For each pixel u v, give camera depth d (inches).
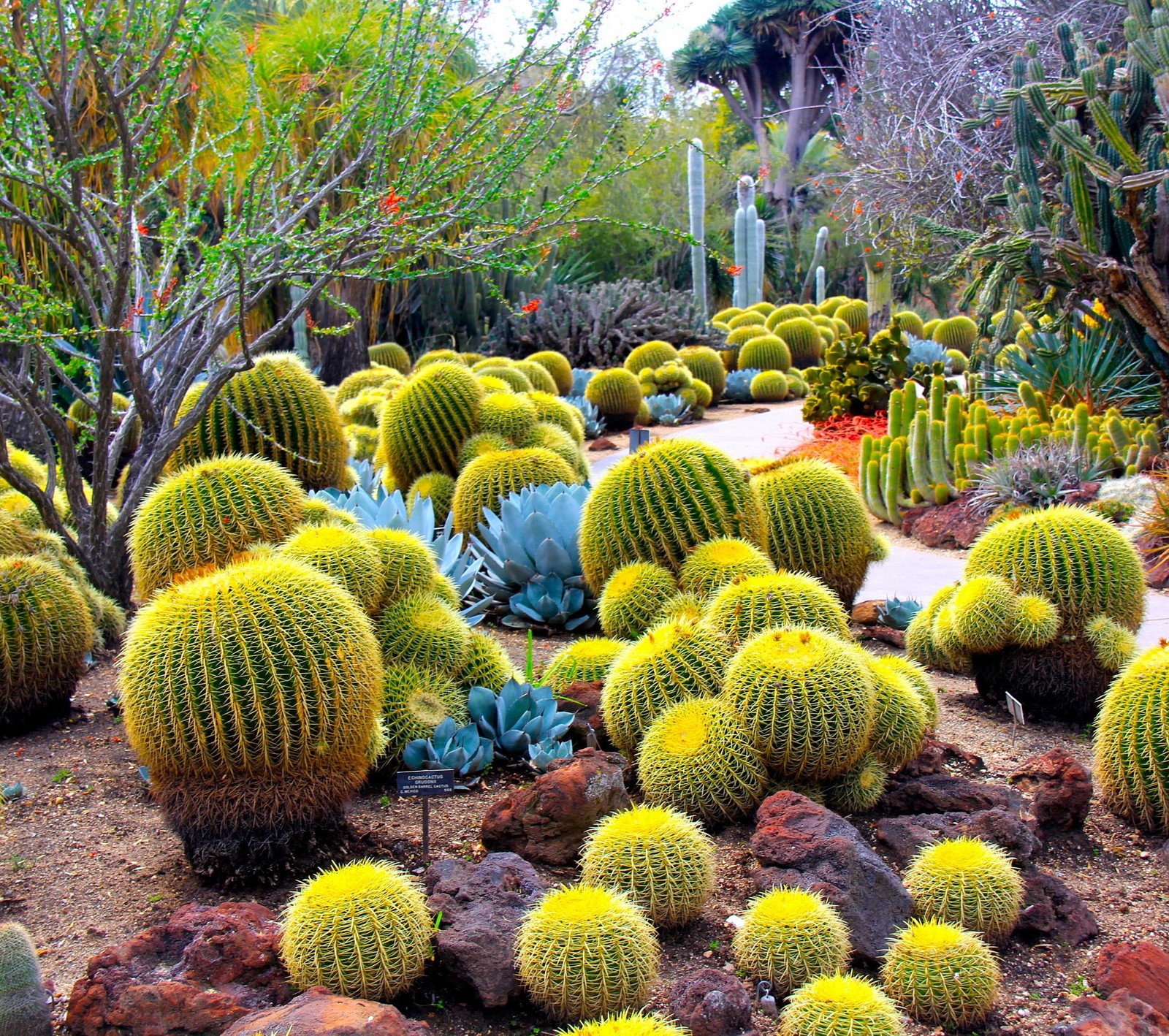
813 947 112.5
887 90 586.2
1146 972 115.8
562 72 235.1
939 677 220.1
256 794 128.7
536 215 233.1
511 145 230.7
